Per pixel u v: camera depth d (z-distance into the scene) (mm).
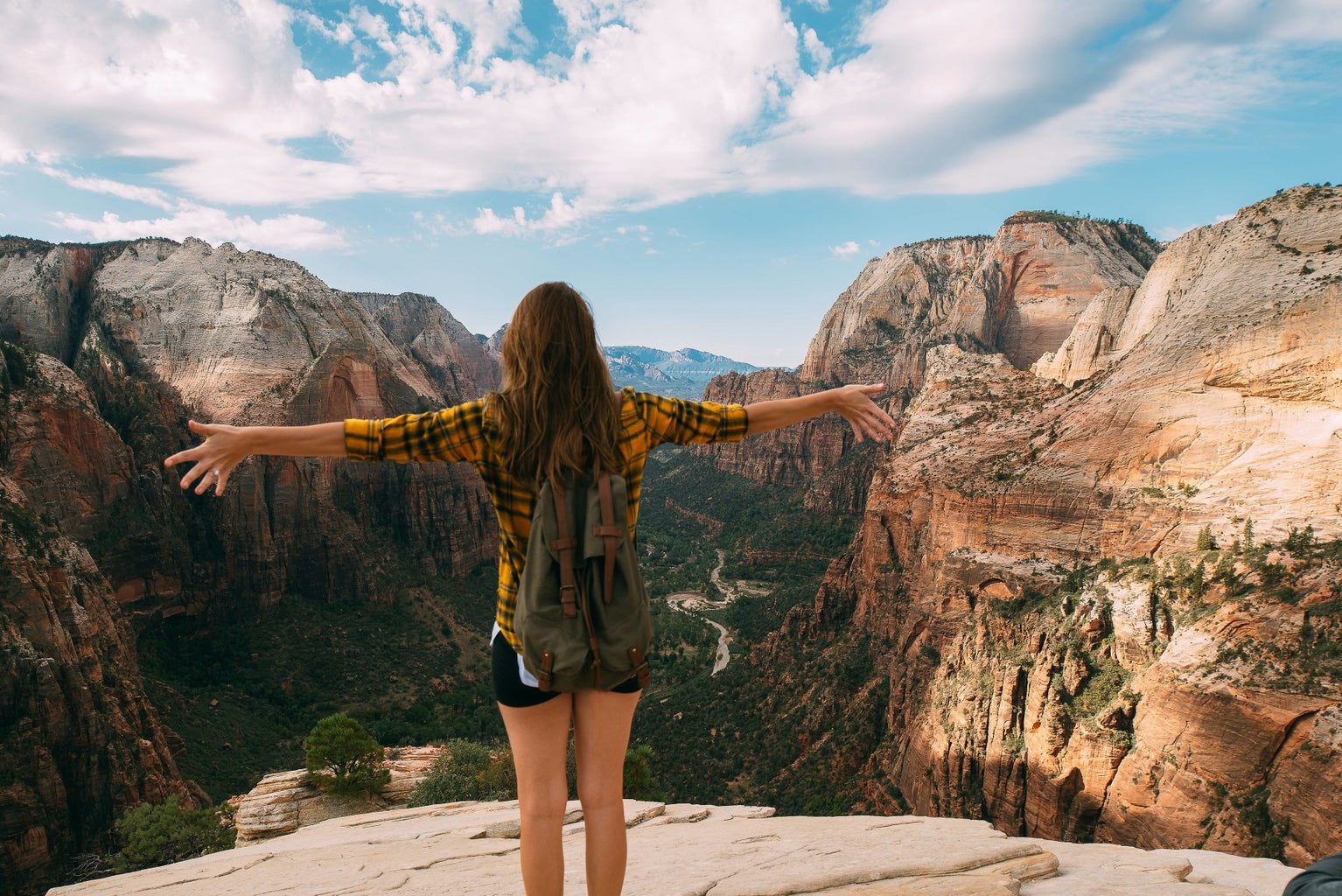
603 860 4055
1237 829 32812
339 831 11523
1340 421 41375
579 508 3719
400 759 50281
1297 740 32625
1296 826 31266
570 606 3617
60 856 49469
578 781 4145
